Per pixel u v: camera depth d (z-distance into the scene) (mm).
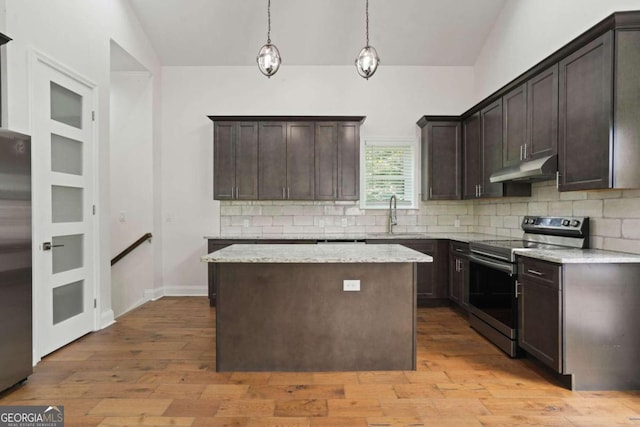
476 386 2426
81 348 3076
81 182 3330
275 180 4684
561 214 3236
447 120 4742
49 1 2912
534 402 2225
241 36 4645
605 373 2355
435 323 3799
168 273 5055
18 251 2352
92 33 3465
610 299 2336
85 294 3398
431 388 2400
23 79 2678
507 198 4172
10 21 2574
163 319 3904
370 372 2631
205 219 5051
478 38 4711
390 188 5070
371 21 4473
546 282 2473
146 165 4797
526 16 3877
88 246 3430
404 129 5090
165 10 4301
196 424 2000
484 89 4785
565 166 2719
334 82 5059
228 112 5051
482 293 3420
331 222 5047
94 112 3496
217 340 2639
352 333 2646
